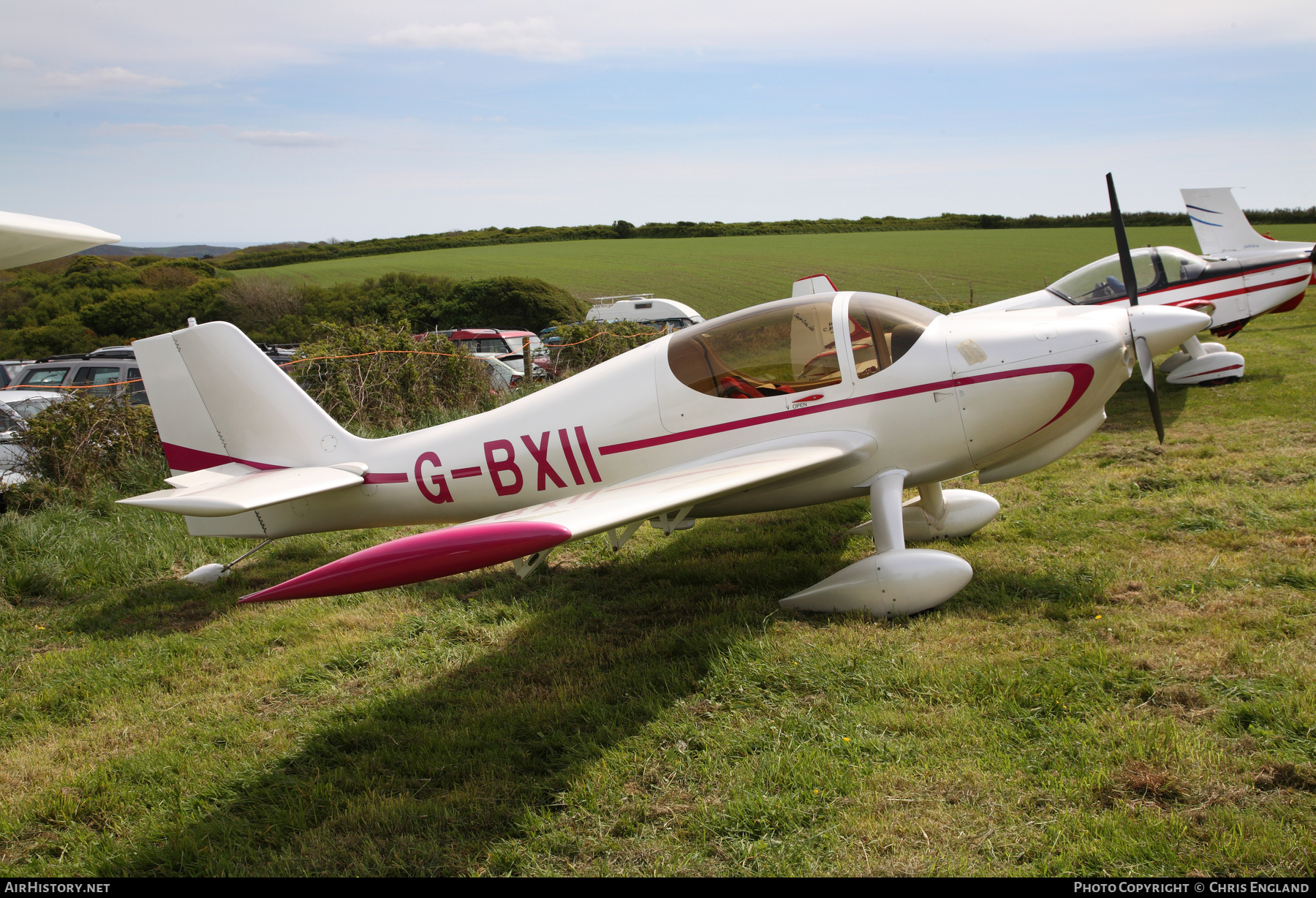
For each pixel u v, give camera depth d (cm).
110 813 286
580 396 477
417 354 982
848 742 285
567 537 306
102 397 763
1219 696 297
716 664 354
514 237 6162
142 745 329
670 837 248
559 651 394
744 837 245
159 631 458
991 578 438
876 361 439
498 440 485
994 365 430
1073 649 341
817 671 342
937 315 470
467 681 370
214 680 389
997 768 264
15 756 326
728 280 3850
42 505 679
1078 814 238
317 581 291
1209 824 230
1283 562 422
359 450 512
